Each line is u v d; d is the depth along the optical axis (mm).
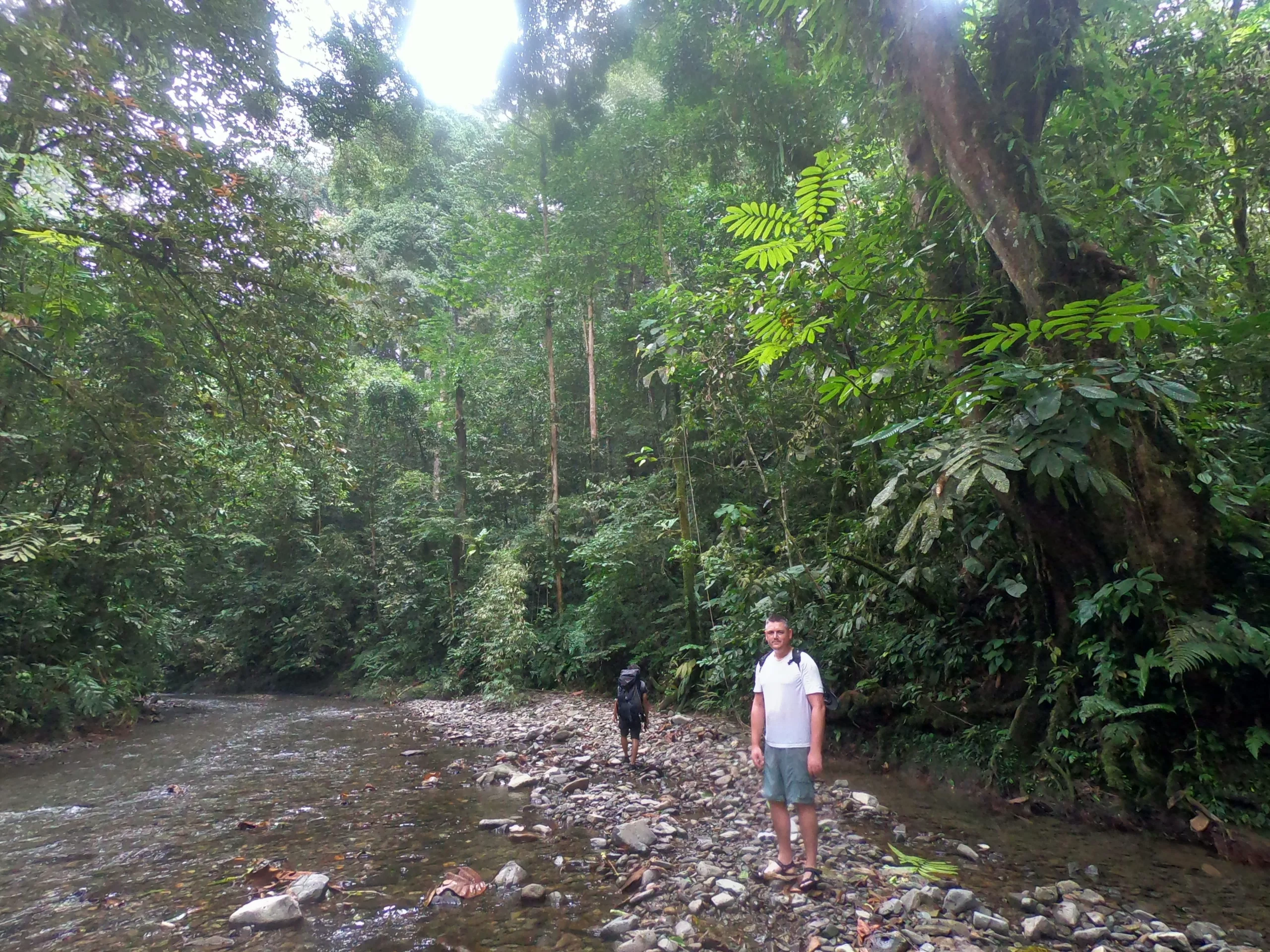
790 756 4199
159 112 7965
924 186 6535
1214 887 4121
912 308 6387
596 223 14633
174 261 8523
